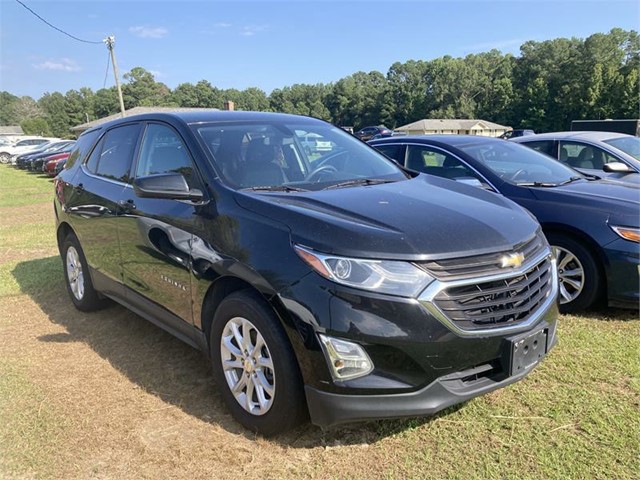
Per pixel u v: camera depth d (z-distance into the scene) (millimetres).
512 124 96500
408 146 5953
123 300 4102
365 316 2375
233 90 127062
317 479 2525
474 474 2514
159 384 3490
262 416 2779
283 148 3678
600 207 4289
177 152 3561
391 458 2654
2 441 2891
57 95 138750
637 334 4016
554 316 2934
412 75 115312
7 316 4875
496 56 119188
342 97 123250
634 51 89938
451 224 2672
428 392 2432
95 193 4273
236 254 2771
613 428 2842
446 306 2410
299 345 2492
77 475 2604
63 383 3527
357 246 2443
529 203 4656
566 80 88688
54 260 7113
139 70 113562
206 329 3139
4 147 37312
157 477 2574
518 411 3033
